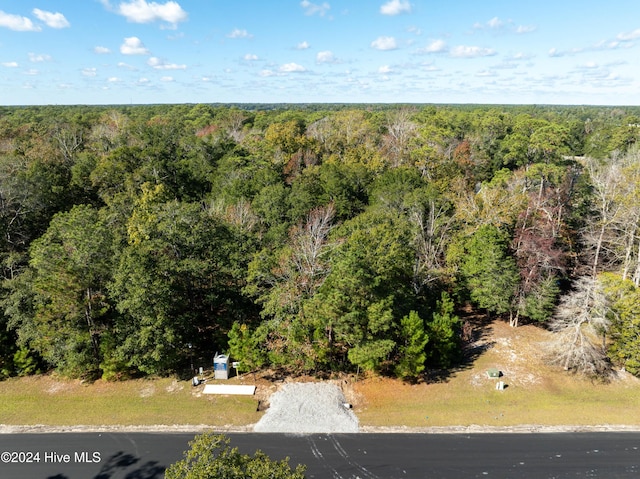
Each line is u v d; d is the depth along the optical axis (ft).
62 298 95.81
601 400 98.32
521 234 134.10
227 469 47.88
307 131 294.25
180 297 104.47
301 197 159.02
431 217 133.39
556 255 127.03
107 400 96.07
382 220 129.29
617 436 86.43
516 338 123.44
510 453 80.79
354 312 95.71
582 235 154.10
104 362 99.35
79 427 87.20
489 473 75.41
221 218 137.80
